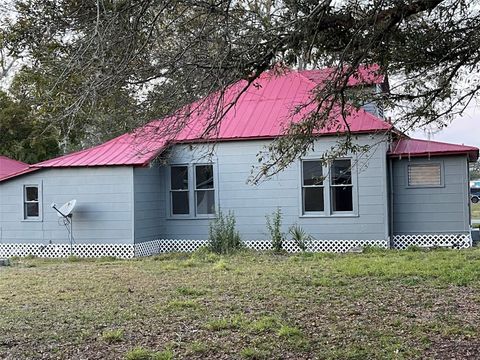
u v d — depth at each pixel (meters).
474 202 42.34
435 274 10.26
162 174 16.56
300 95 16.23
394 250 14.22
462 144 15.11
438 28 5.70
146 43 4.72
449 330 6.60
